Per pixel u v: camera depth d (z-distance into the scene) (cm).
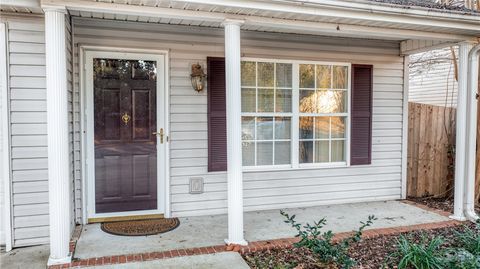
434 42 514
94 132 439
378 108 570
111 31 435
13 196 364
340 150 558
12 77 357
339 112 551
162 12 345
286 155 530
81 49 426
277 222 455
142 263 332
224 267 328
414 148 606
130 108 451
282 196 524
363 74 555
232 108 372
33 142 366
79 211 436
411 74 934
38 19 360
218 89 480
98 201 445
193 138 476
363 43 551
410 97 950
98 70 437
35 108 364
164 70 459
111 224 439
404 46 563
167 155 464
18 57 358
